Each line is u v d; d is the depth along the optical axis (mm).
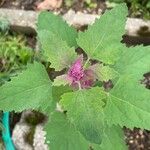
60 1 507
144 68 294
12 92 274
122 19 271
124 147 319
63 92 290
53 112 318
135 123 260
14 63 449
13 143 406
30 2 511
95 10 502
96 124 248
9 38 475
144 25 470
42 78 281
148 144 427
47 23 309
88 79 274
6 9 487
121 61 297
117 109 264
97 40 272
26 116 418
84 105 254
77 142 309
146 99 258
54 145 308
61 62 273
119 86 269
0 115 416
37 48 462
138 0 498
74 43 307
